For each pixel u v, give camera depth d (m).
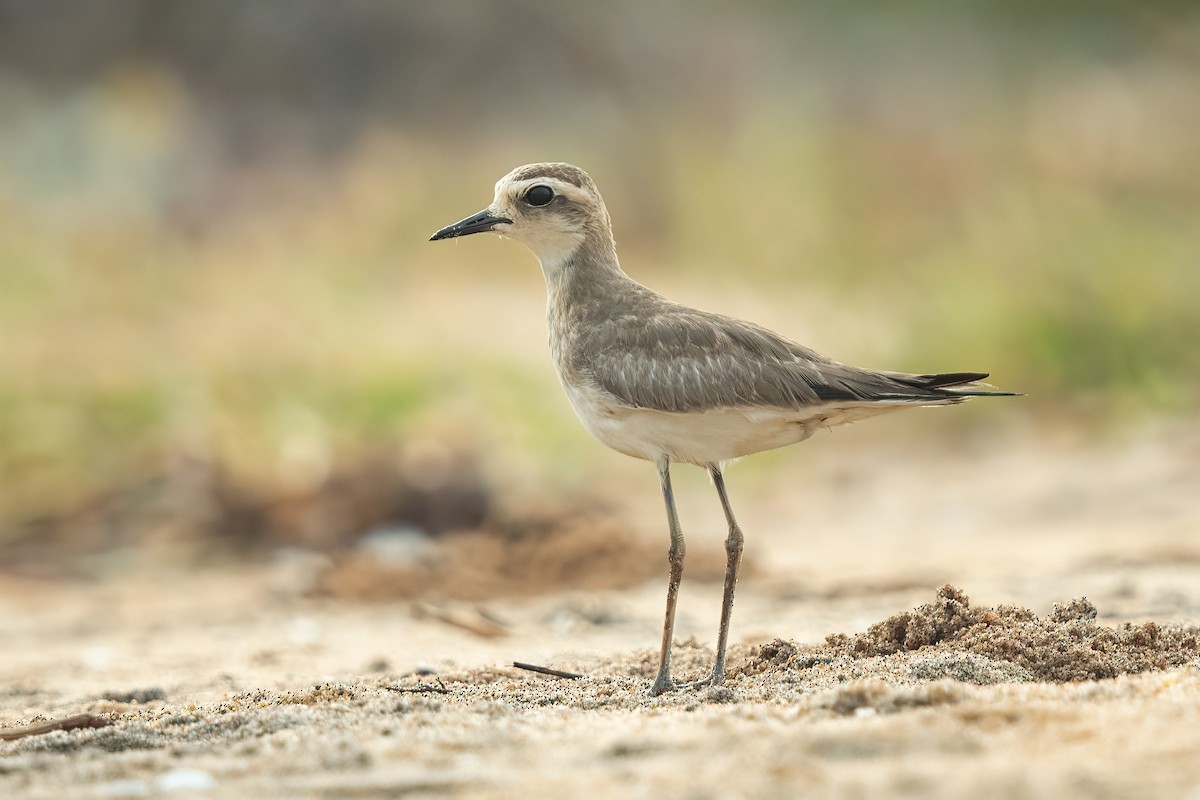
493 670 7.75
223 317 18.70
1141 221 19.95
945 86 33.59
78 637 10.30
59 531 13.95
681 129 28.47
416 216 25.12
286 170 28.80
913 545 12.38
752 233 24.72
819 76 34.41
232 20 31.75
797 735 5.05
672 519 7.23
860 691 5.56
